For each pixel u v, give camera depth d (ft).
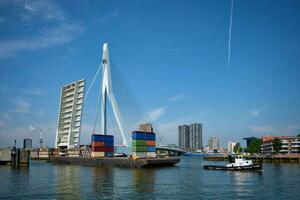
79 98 578.25
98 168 384.88
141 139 417.08
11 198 168.96
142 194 179.93
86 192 186.29
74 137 580.30
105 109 478.18
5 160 433.07
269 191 189.47
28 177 268.82
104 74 480.23
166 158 414.00
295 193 181.98
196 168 378.12
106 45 484.33
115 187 206.49
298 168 359.87
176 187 207.10
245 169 327.67
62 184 221.05
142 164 382.01
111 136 474.08
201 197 171.12
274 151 640.58
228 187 206.80
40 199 165.99
